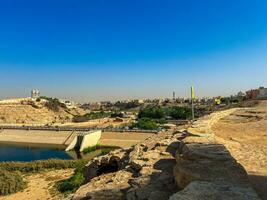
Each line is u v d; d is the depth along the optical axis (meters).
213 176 8.38
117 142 93.38
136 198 9.77
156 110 154.38
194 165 9.47
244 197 6.57
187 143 12.44
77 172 45.56
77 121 184.38
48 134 111.00
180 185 9.58
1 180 39.69
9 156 81.06
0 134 117.25
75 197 12.16
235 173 8.48
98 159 25.83
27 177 48.09
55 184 41.91
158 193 9.64
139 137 94.00
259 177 10.71
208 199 6.50
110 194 10.97
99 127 119.56
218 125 28.64
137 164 14.34
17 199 35.88
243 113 39.88
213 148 11.20
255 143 18.25
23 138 110.94
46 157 78.19
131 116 179.62
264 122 29.11
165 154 15.40
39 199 35.22
